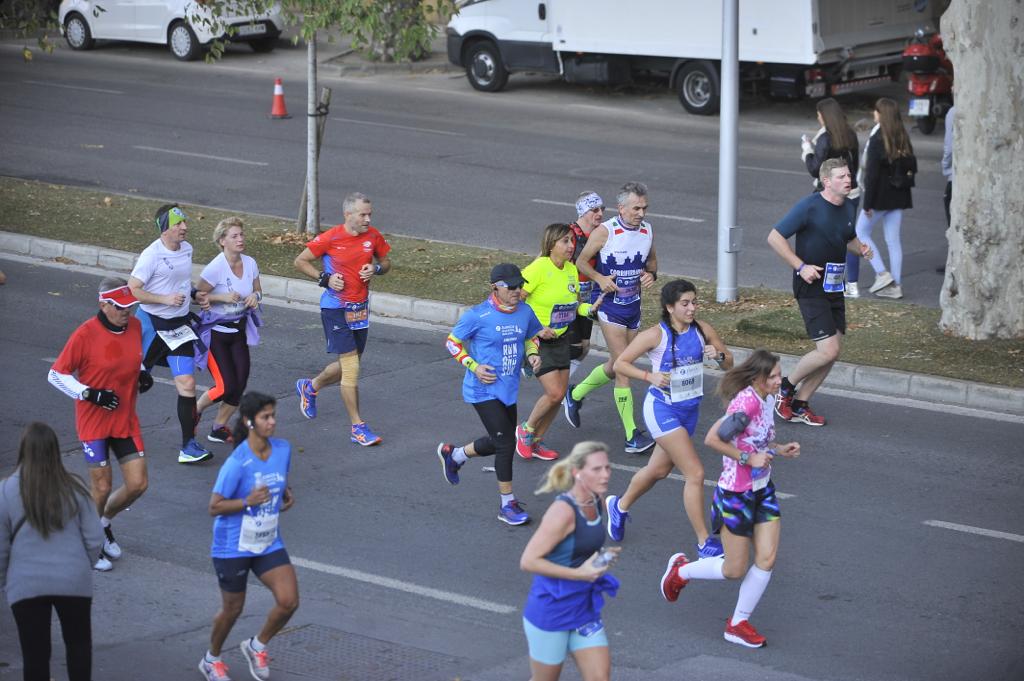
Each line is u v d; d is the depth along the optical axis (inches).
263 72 3558.1
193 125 2861.7
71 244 1924.2
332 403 1369.3
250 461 770.8
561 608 690.2
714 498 861.8
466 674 813.2
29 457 719.7
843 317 1280.8
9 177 2340.1
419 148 2674.7
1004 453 1216.8
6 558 725.9
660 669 821.9
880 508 1089.4
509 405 1061.1
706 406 1360.7
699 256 1908.2
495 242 1978.3
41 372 1429.6
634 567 983.6
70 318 1640.0
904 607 911.0
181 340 1170.6
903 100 3191.4
